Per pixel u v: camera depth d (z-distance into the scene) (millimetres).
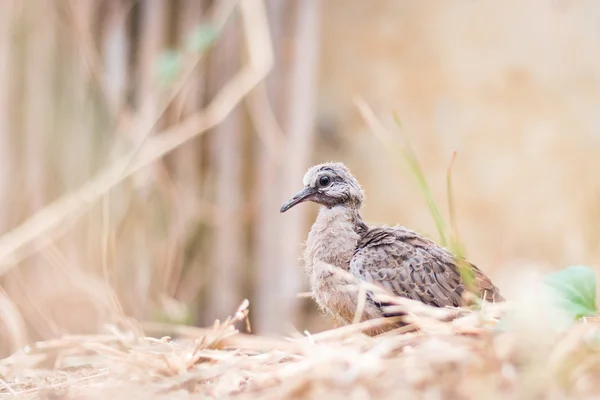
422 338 5969
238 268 13469
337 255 7840
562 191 14422
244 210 13602
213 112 13023
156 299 12273
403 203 15117
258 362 6301
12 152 12539
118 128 12750
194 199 13102
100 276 11930
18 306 11648
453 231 8133
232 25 13391
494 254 14516
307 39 14016
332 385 5336
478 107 15008
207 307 13336
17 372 7125
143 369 6270
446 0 15250
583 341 5328
